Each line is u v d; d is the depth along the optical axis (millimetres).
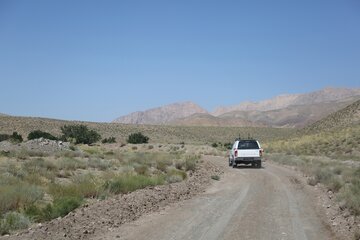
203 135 138125
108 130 117375
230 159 38812
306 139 76125
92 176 21453
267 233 11445
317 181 23688
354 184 19750
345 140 63719
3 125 99438
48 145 44938
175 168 31953
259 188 21359
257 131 150000
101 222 12523
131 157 37250
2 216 12258
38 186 17578
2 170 22125
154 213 14523
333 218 13680
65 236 10758
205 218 13523
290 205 16156
